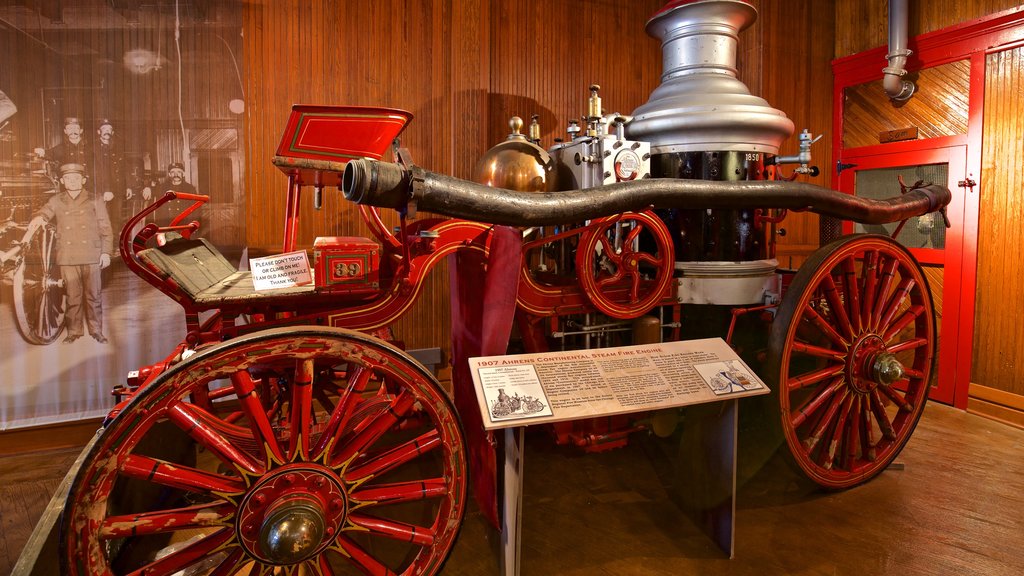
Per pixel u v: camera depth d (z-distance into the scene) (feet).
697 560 6.52
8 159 9.20
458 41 11.66
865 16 13.61
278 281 6.06
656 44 13.91
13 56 9.11
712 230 8.57
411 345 11.87
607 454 9.39
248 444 6.27
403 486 5.23
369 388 10.90
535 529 7.16
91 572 4.18
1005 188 10.85
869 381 7.91
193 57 10.02
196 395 6.40
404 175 5.23
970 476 8.65
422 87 11.60
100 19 9.50
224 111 10.27
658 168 8.93
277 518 4.52
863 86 13.58
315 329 4.71
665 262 7.94
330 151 6.52
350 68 11.07
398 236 7.14
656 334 8.12
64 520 4.05
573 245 9.36
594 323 8.23
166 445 6.70
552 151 9.45
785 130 8.93
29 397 9.52
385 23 11.25
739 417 9.38
